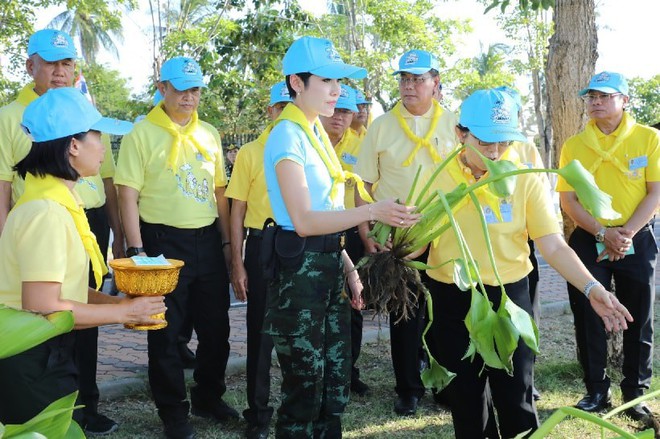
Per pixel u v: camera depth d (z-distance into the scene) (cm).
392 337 482
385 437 442
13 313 122
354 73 295
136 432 447
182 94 434
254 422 435
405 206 269
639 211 457
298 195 285
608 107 459
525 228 315
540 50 2828
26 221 248
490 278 310
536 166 509
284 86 471
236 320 782
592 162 470
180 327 427
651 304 466
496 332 209
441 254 316
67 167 255
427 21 2198
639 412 462
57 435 127
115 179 428
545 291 938
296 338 297
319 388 306
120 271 273
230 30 1570
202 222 437
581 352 483
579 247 477
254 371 433
